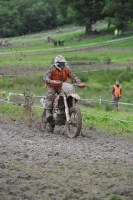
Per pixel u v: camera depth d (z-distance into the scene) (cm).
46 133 1487
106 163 916
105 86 3822
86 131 1593
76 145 1207
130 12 9075
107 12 9444
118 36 8944
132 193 690
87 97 3206
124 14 9100
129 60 5572
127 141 1403
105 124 1856
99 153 1067
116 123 1884
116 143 1321
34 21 13762
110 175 802
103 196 673
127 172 830
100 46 7725
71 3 10350
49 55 6544
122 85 3897
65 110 1390
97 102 2942
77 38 9444
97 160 952
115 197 655
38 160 935
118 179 775
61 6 10919
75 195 671
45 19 14050
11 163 895
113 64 5200
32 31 13862
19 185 728
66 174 809
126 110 2736
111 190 705
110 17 9294
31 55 6600
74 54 6619
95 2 10338
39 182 745
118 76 4103
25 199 655
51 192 689
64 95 1397
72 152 1055
